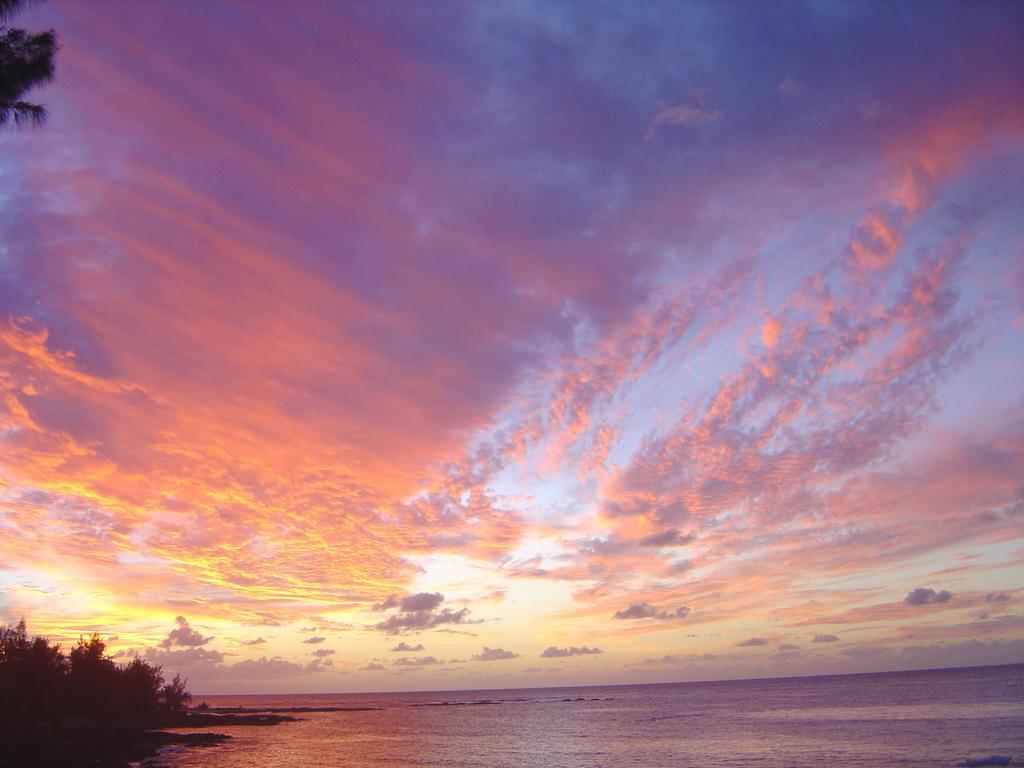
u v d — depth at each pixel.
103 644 97.56
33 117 16.14
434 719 132.25
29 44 15.91
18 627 83.56
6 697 64.06
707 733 78.38
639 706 159.50
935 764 44.88
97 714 93.12
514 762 59.03
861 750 54.53
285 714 157.88
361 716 149.50
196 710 163.38
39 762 47.28
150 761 55.34
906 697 123.00
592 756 61.53
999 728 63.06
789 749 58.72
